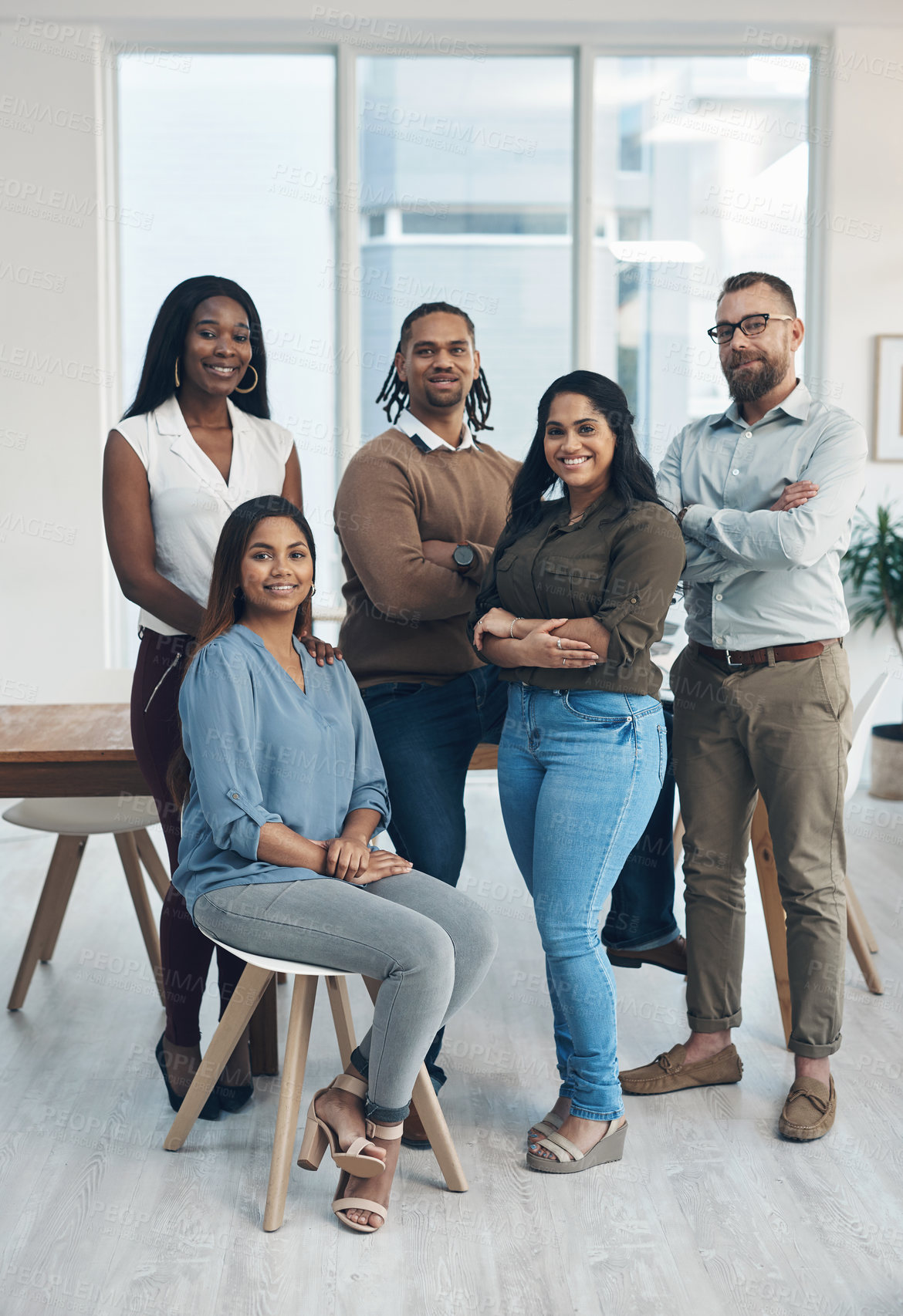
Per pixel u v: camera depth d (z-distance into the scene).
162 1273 1.80
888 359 5.16
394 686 2.31
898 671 5.30
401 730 2.29
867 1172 2.10
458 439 2.39
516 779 2.15
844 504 2.18
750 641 2.26
